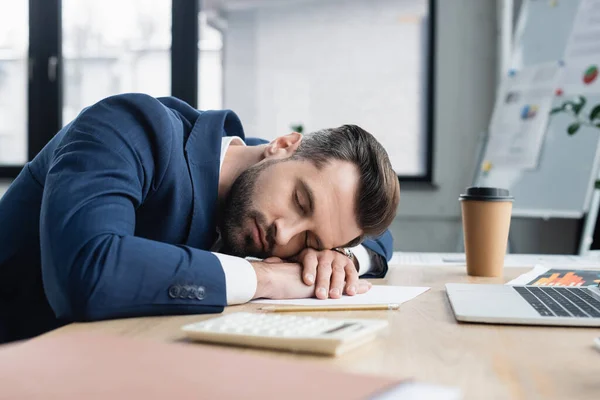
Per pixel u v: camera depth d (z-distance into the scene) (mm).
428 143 3217
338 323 566
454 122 3211
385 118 3270
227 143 1143
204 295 736
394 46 3242
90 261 708
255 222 1023
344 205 1009
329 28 3291
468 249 1177
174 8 3350
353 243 1077
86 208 778
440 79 3215
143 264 717
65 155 845
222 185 1105
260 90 3361
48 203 791
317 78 3312
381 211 1041
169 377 368
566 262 1437
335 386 351
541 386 417
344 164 1016
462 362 486
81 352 431
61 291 710
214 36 3373
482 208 1149
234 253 1081
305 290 864
